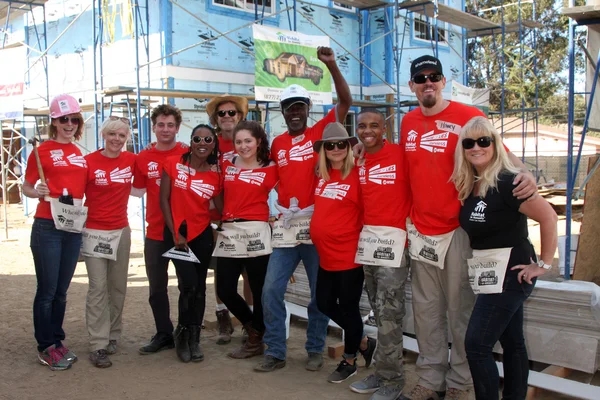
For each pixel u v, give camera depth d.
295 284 5.85
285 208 4.22
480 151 3.07
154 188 4.67
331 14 14.84
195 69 11.74
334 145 3.80
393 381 3.74
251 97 10.86
